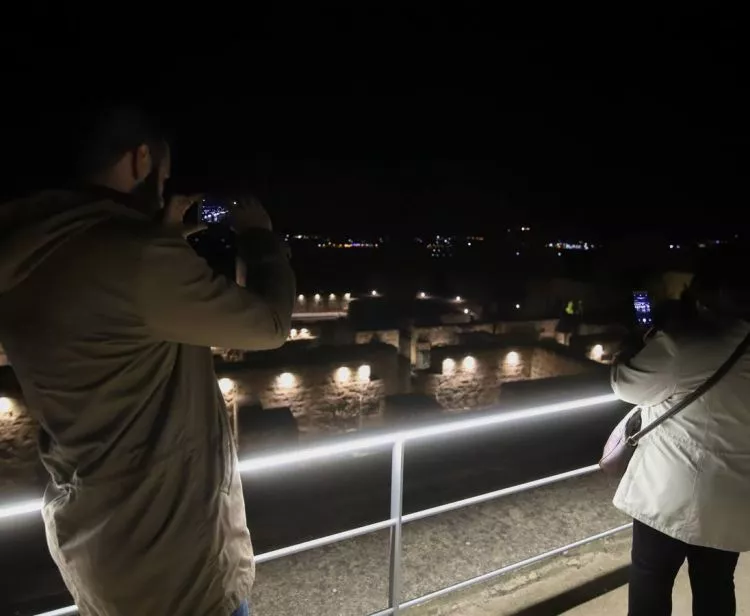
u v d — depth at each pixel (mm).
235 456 1260
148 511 1050
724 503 1607
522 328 27984
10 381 14023
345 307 39375
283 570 2727
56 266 977
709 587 1738
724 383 1556
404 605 2129
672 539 1735
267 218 1305
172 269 995
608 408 10188
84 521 1044
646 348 1643
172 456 1072
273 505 7023
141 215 1046
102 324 993
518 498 3475
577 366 19344
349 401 18641
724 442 1593
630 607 1851
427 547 2914
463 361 20453
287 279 1242
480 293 40656
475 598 2436
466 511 3303
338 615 2393
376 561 2801
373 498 4961
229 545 1196
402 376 22906
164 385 1086
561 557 2736
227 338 1088
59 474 1073
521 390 15055
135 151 1081
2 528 7633
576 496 3496
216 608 1168
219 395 1220
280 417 14133
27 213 948
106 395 1011
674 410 1648
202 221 1241
